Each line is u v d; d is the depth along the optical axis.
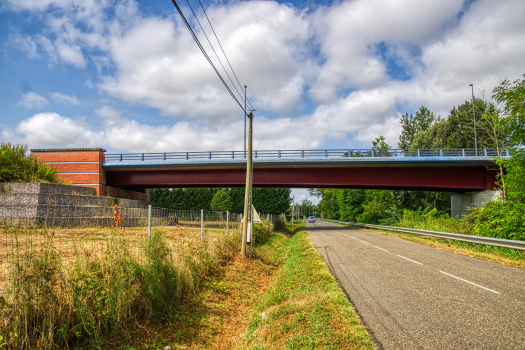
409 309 6.07
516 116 16.55
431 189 34.31
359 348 4.44
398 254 13.41
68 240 9.09
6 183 17.45
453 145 45.28
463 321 5.32
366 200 47.47
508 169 17.89
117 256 5.73
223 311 7.54
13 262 4.36
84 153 32.19
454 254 13.30
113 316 4.86
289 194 75.75
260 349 5.07
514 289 7.29
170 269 6.77
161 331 5.70
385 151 29.70
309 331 5.27
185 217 14.70
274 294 8.46
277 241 24.56
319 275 9.45
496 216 18.53
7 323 3.89
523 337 4.59
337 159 29.61
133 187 38.28
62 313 4.43
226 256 12.45
